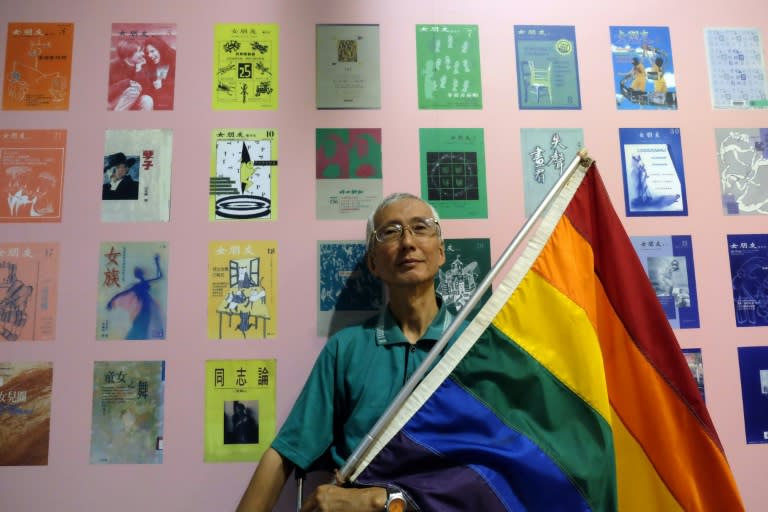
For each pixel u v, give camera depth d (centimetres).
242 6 144
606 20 149
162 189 138
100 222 137
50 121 139
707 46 150
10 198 137
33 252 135
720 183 145
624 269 117
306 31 144
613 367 115
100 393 131
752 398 137
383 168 140
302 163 140
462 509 99
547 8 149
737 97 149
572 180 122
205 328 134
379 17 145
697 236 142
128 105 140
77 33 142
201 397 131
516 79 145
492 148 142
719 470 108
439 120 143
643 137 145
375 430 104
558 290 112
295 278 136
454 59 145
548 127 144
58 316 133
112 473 128
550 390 106
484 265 138
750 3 152
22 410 130
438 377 106
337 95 142
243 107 141
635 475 111
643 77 148
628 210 142
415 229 121
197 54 143
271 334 134
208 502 128
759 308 141
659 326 115
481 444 102
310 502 102
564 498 101
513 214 141
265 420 131
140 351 132
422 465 102
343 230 138
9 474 128
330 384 120
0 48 141
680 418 111
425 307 122
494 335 109
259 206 138
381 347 120
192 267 136
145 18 143
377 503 97
